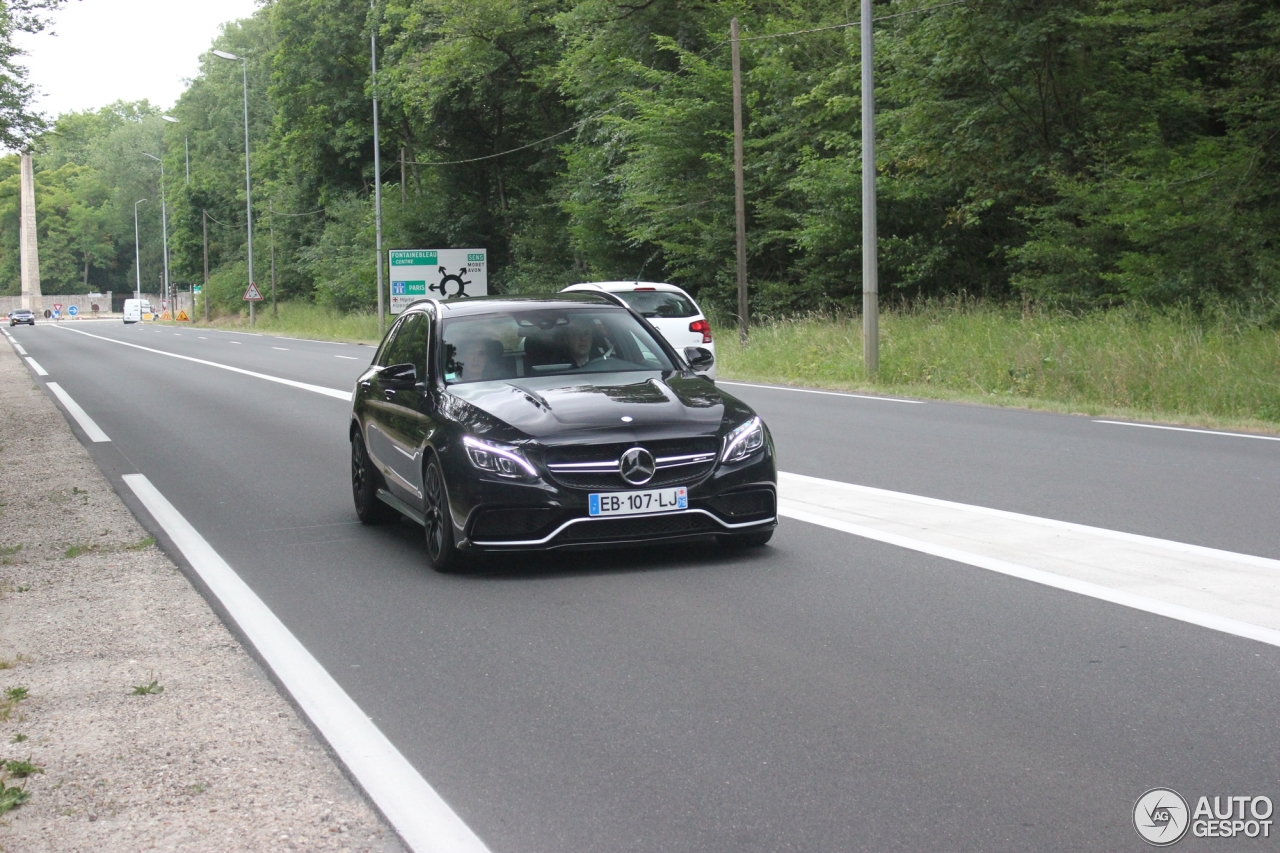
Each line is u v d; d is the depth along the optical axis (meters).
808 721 4.63
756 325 33.56
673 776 4.14
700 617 6.16
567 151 44.84
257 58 100.69
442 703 4.99
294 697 5.12
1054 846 3.54
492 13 47.09
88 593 7.30
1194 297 22.14
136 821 3.93
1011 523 8.32
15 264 153.25
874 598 6.44
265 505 10.27
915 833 3.64
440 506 7.28
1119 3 24.12
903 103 29.59
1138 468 10.77
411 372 8.05
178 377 26.97
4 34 24.70
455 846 3.66
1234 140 23.14
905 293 30.42
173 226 106.38
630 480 6.95
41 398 22.34
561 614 6.32
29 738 4.80
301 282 82.75
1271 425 14.12
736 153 28.52
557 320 8.52
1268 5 23.48
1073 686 4.95
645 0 39.25
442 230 55.19
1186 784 3.96
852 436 13.48
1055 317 23.11
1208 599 6.21
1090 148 25.88
